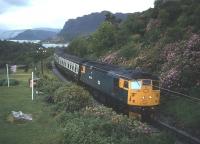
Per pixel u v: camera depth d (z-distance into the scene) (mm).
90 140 15766
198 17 33375
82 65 38625
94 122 17734
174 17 39438
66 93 24203
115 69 27438
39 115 23234
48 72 58906
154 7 45562
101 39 54531
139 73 23625
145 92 23125
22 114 22359
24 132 19219
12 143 17250
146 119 23484
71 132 17141
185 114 22219
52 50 105000
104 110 20141
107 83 28000
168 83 25672
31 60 73312
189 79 25188
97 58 51156
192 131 20328
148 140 15672
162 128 21422
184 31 32812
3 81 41469
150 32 40219
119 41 48438
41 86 34938
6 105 27094
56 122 20766
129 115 23516
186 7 38156
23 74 55969
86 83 36000
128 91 23391
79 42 76250
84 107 22734
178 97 24766
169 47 30609
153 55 32031
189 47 27719
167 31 34969
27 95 32062
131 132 16734
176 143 18281
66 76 51781
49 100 27781
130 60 36656
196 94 23547
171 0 42906
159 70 29453
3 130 19688
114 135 16391
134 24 47438
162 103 25062
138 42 41688
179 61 27000
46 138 17797
